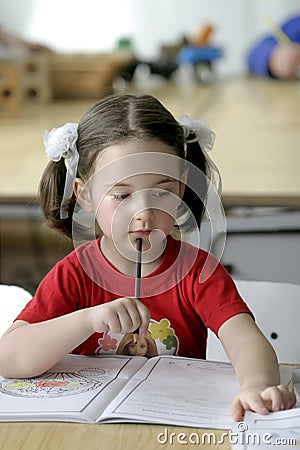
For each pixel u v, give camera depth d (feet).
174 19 20.36
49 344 4.06
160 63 16.14
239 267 8.33
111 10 20.07
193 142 4.66
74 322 4.05
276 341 5.17
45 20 20.01
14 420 3.55
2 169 8.82
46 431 3.47
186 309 4.57
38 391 3.87
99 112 4.42
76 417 3.55
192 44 17.47
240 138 10.46
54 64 13.65
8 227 9.56
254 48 18.86
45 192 4.71
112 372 4.13
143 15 20.18
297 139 10.39
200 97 14.21
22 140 10.36
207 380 4.00
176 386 3.91
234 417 3.48
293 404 3.57
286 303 5.16
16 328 4.30
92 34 20.08
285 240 8.21
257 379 3.76
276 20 20.57
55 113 12.35
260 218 8.19
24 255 9.67
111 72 13.99
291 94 14.78
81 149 4.43
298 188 7.87
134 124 4.33
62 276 4.58
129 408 3.61
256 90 15.48
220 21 20.54
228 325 4.29
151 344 4.59
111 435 3.43
